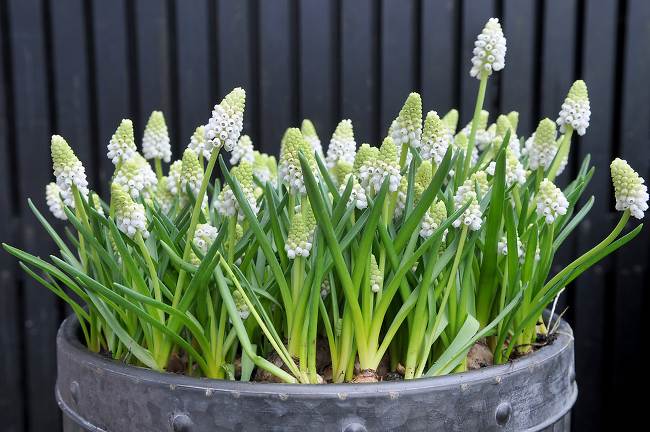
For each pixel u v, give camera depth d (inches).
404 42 69.2
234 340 34.3
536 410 32.3
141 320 33.8
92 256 35.3
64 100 67.4
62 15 66.5
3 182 67.2
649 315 71.7
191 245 33.1
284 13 68.6
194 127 68.9
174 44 69.7
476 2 68.3
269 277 35.1
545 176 38.6
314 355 32.8
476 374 31.2
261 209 35.1
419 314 33.0
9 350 69.1
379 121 70.6
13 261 68.1
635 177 32.9
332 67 70.7
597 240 70.1
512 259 34.0
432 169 35.6
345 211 33.4
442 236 33.1
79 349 33.5
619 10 70.2
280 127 69.9
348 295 32.3
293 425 30.2
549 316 37.9
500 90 69.8
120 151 35.7
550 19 68.6
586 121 37.7
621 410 73.4
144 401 31.3
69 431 33.8
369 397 30.2
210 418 30.6
